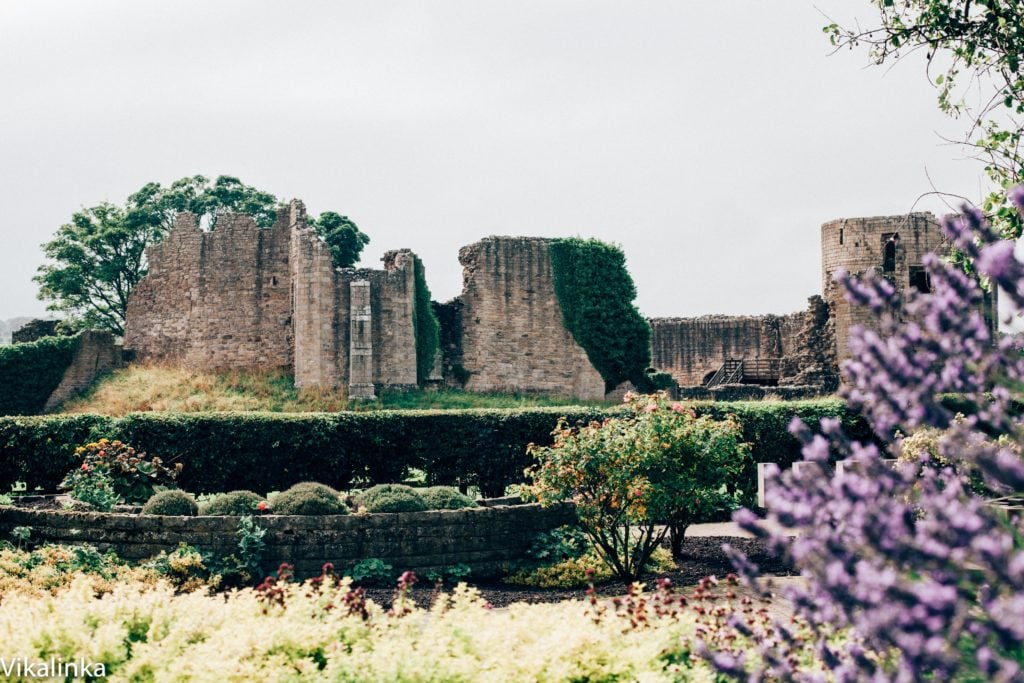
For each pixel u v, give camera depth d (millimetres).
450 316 60156
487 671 10070
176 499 20781
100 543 19844
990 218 14328
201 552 19312
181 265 61188
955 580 5133
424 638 10984
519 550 21266
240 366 58688
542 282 60188
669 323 73500
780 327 68188
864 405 5738
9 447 29656
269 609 12250
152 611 12023
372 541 20078
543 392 59500
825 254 61250
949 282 5590
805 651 9016
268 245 59312
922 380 5398
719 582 18219
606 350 59969
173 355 61094
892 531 5027
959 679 5512
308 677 10164
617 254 61062
